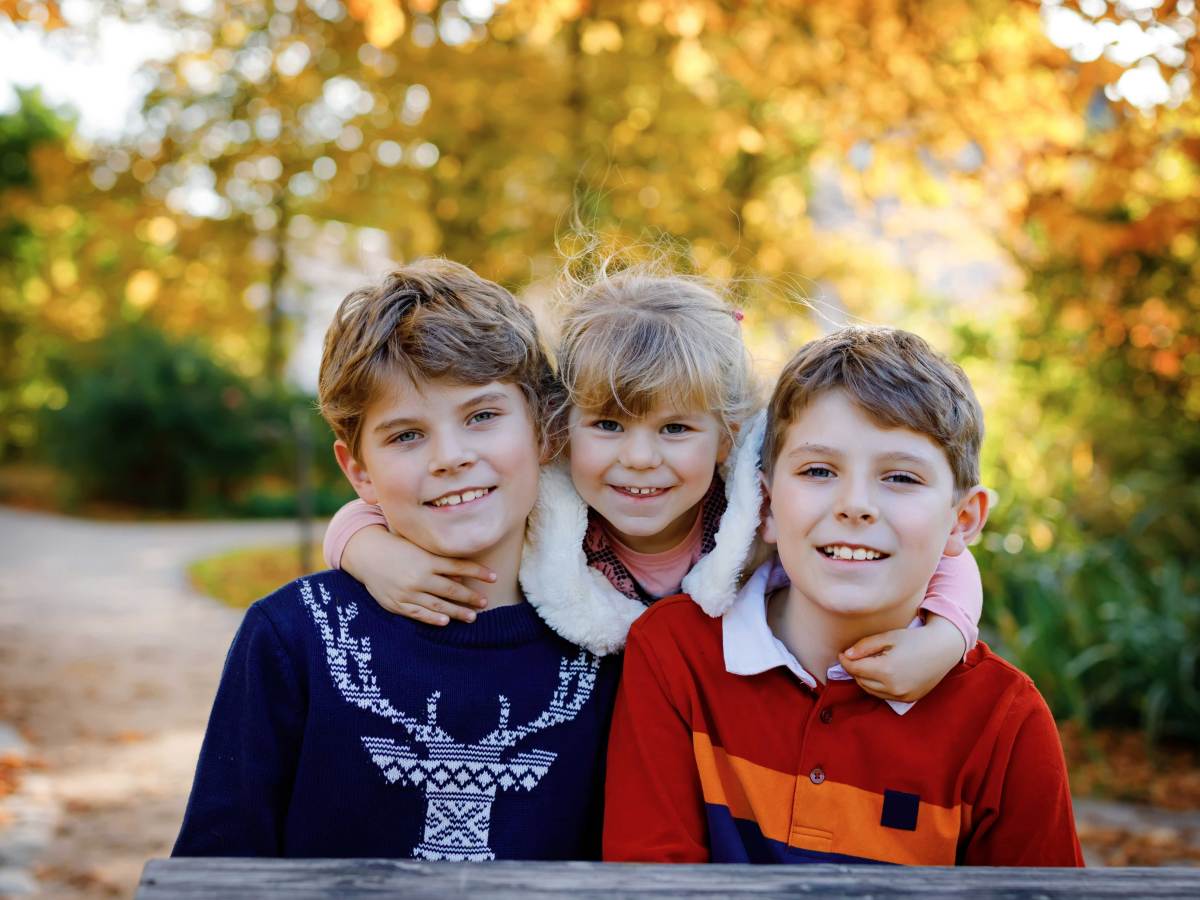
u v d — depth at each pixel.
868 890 0.89
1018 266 6.17
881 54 4.43
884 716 1.30
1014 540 5.21
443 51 6.54
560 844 1.37
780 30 4.63
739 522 1.36
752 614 1.38
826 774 1.29
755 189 9.27
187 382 16.38
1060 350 6.24
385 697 1.33
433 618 1.35
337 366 1.34
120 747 4.61
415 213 8.12
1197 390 5.99
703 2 4.43
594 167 7.30
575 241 1.90
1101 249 4.20
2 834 3.49
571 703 1.40
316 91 7.13
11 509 16.66
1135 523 5.47
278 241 10.12
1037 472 5.78
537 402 1.39
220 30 7.27
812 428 1.25
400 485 1.32
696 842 1.33
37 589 9.09
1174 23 3.14
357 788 1.31
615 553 1.49
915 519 1.22
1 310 20.97
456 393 1.31
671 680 1.38
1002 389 6.48
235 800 1.29
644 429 1.37
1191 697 4.43
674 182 7.53
